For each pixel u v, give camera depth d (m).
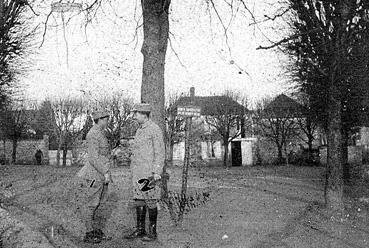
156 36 10.34
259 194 14.08
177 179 18.75
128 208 9.41
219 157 55.81
